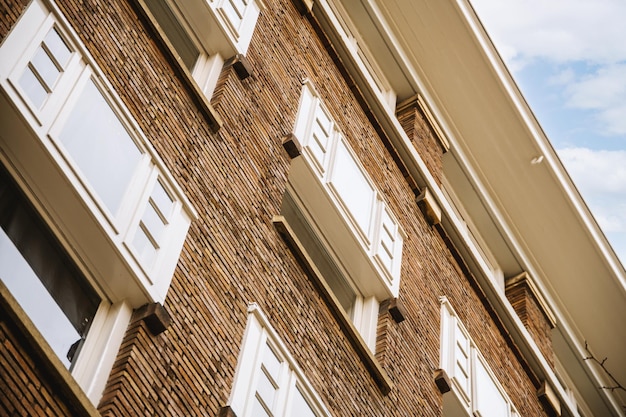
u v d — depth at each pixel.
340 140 21.77
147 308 13.80
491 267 30.12
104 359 13.11
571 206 30.44
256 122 18.95
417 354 20.94
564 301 32.22
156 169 15.34
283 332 16.50
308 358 16.86
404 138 25.17
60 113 14.00
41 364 11.71
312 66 22.64
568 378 32.47
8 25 13.76
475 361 23.50
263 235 17.12
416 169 25.30
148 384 13.20
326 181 20.44
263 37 21.03
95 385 12.77
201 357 14.30
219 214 16.36
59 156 13.66
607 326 32.44
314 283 17.81
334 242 20.61
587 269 31.48
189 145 16.58
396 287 21.39
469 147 29.97
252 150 18.27
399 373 19.83
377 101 24.77
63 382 11.76
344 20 28.00
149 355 13.48
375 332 20.28
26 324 11.59
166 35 18.94
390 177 24.02
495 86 29.16
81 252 13.88
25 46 13.84
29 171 13.56
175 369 13.74
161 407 13.19
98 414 11.92
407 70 28.45
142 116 15.91
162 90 16.64
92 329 13.55
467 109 29.53
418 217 24.47
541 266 31.48
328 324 17.73
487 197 29.67
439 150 28.03
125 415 12.61
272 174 18.42
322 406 16.20
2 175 13.39
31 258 13.27
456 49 28.89
